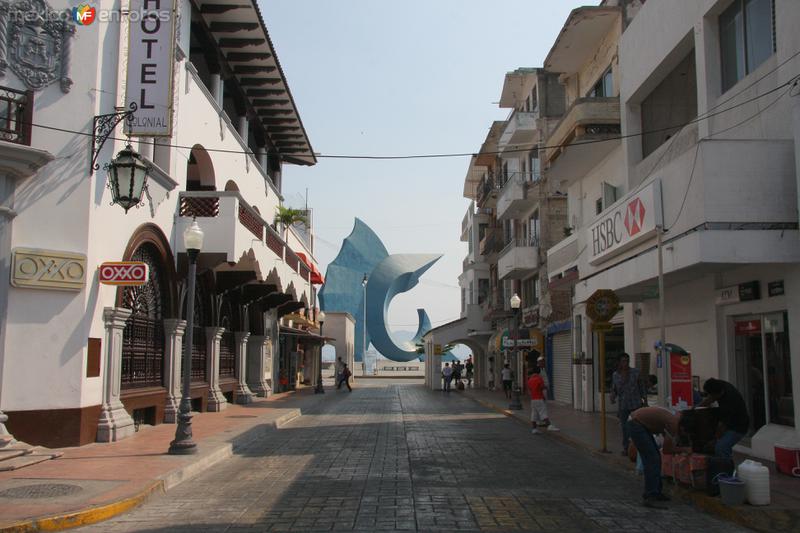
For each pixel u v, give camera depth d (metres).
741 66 13.72
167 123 14.20
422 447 14.84
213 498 9.35
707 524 7.97
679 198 12.95
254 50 24.27
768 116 12.48
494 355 45.03
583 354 24.34
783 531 7.47
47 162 12.93
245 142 26.25
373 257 85.44
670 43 15.99
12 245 12.62
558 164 23.12
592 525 7.86
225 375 25.70
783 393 12.34
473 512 8.44
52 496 8.78
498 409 25.91
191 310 13.06
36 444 12.58
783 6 11.84
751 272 12.92
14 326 12.54
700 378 15.03
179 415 12.62
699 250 11.73
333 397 35.28
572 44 24.28
